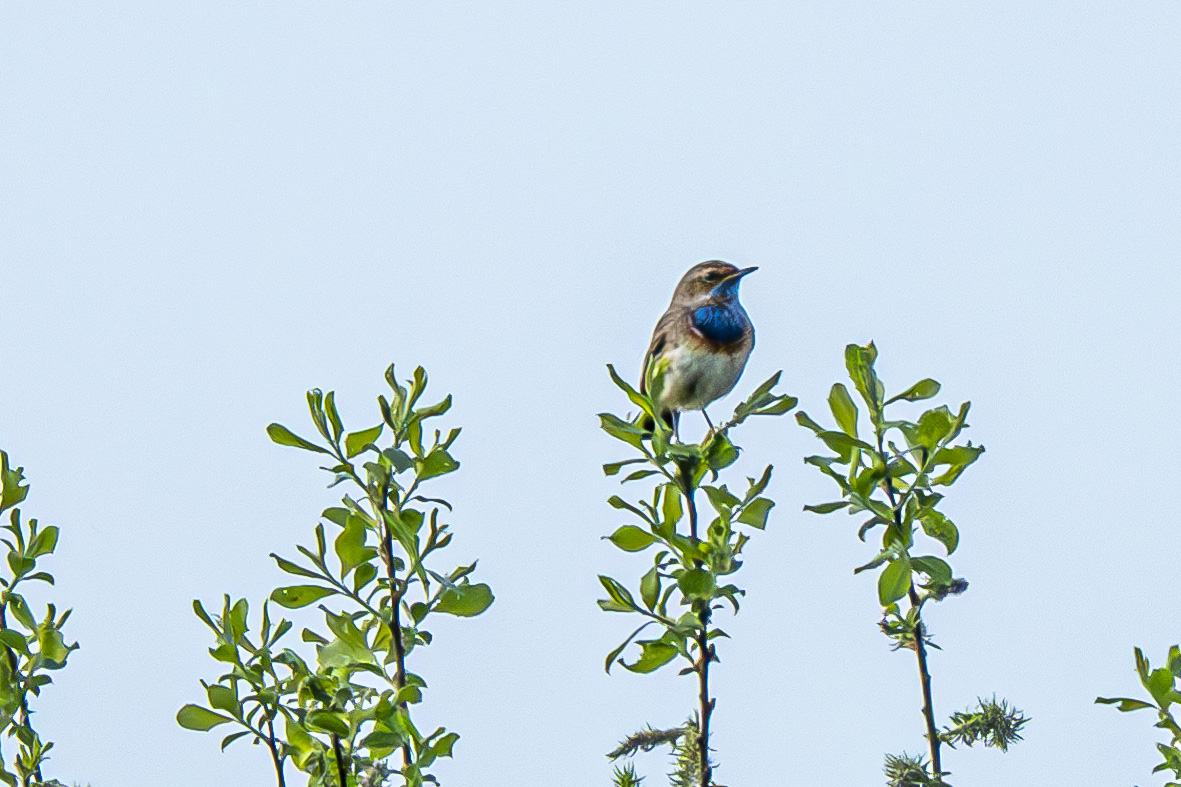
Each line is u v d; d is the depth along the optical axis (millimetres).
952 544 9602
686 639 9703
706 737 9625
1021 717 9938
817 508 9492
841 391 9648
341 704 9719
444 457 10203
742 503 10117
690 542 9945
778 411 10336
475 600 10297
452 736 9734
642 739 10078
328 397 10109
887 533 9469
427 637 10242
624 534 10039
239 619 10133
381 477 9930
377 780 9609
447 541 10203
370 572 10234
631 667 9766
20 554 12141
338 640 10148
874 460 9469
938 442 9461
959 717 9992
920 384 9656
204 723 9914
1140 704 9945
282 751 9891
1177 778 9867
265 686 9984
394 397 10281
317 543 10211
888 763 9602
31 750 11539
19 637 11641
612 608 9828
